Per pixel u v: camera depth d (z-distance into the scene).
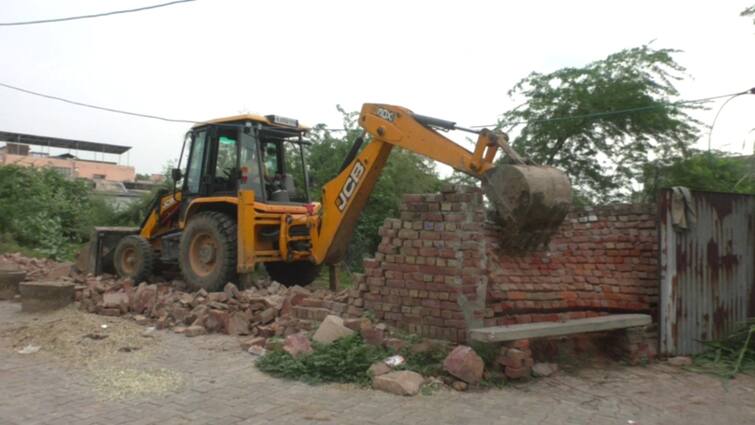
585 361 6.62
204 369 6.27
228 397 5.36
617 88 13.34
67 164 44.69
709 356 6.98
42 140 48.59
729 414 5.16
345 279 14.52
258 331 7.62
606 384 5.93
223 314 7.98
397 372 5.69
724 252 7.43
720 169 12.22
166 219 12.05
